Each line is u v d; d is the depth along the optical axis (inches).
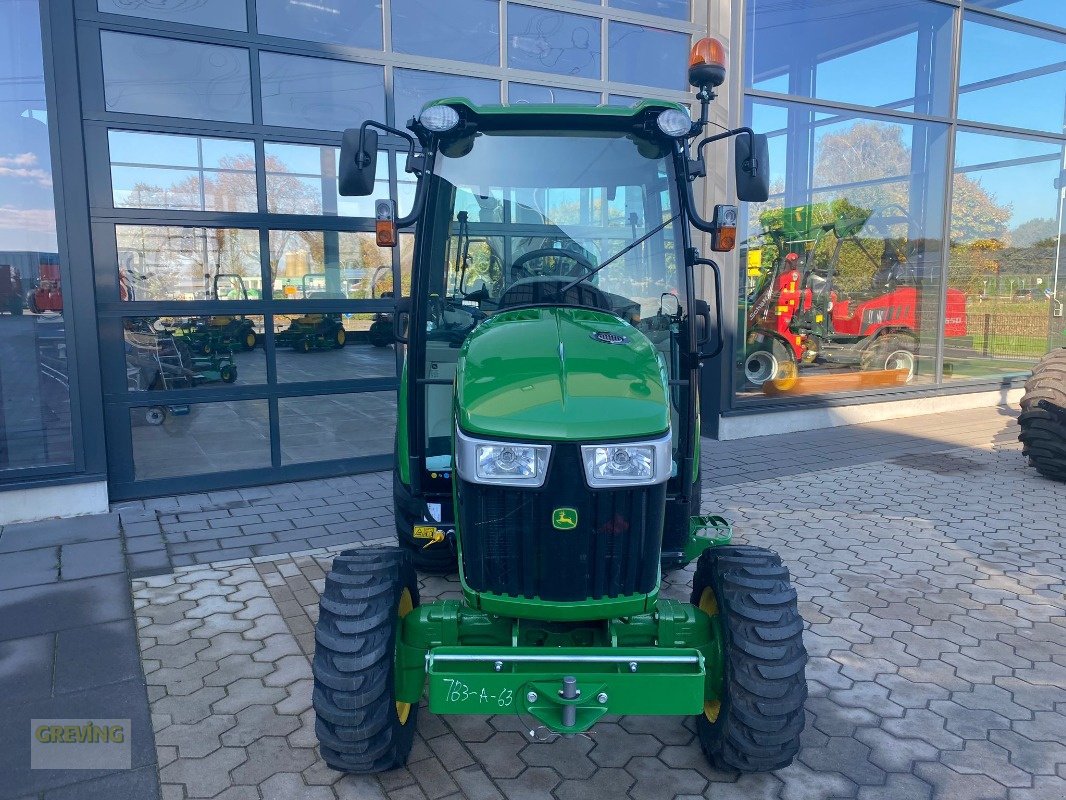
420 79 258.4
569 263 137.1
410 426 137.6
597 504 97.0
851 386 358.9
